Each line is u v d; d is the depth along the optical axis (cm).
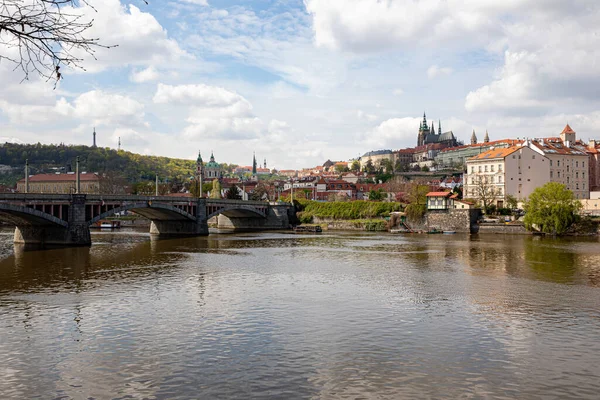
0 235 12694
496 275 6444
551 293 5247
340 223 18100
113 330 3800
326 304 4697
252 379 2841
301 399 2588
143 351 3312
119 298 4950
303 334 3694
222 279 6125
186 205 13450
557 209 13000
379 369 2995
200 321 4053
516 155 17338
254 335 3666
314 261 7950
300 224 19350
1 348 3378
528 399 2598
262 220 18675
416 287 5597
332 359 3162
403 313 4350
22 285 5638
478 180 16938
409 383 2791
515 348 3394
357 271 6825
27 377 2873
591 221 13438
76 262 7600
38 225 10200
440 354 3262
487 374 2927
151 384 2772
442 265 7438
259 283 5841
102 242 11244
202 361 3123
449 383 2791
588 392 2683
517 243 11125
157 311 4400
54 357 3198
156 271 6750
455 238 12975
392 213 16900
